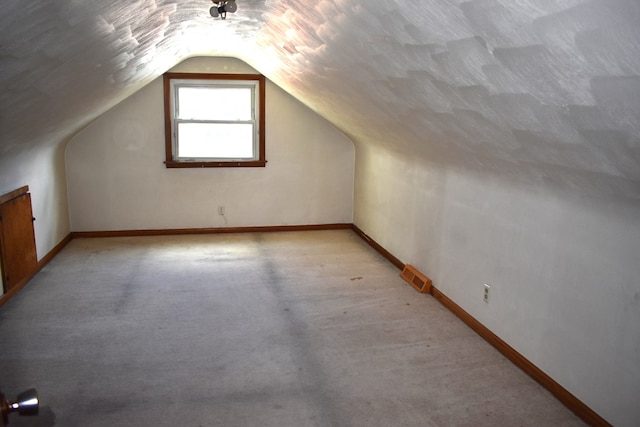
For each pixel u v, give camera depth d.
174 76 5.43
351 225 6.06
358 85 3.26
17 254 3.95
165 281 4.27
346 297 3.96
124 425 2.36
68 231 5.42
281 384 2.73
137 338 3.24
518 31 1.54
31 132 3.48
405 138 3.77
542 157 2.30
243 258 4.95
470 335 3.32
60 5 1.66
